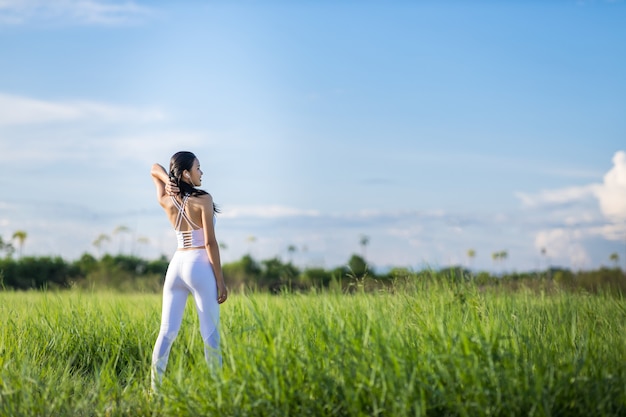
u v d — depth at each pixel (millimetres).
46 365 6477
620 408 4504
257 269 23891
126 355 6949
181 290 6086
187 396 4828
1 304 8828
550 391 4473
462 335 4637
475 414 4367
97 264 28672
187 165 6074
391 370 4453
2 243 26656
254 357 4832
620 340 5418
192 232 6055
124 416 5020
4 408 4816
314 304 6688
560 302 7395
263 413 4543
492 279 8461
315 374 4641
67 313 8062
